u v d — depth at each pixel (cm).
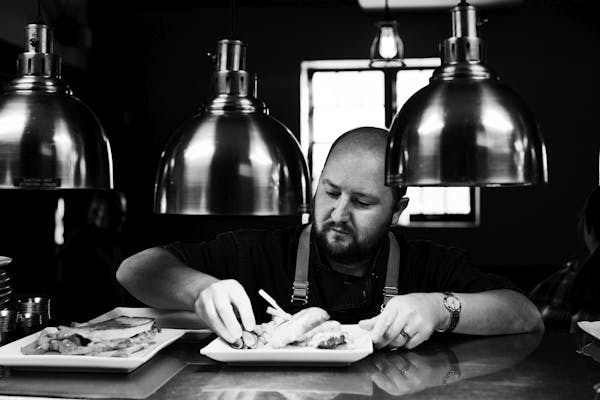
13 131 160
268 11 765
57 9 631
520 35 747
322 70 770
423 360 178
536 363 174
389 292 247
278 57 764
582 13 741
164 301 225
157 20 776
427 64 752
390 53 534
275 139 161
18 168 160
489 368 169
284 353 168
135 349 176
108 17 772
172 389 151
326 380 158
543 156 150
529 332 217
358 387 152
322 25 761
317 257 254
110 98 775
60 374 165
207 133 158
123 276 240
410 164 146
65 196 574
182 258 261
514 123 144
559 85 746
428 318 191
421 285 261
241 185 156
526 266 738
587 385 153
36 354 171
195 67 777
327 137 767
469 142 142
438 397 145
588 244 283
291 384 155
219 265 268
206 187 156
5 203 557
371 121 763
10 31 540
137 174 777
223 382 157
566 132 746
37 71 169
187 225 773
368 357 181
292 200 161
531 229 746
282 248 270
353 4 759
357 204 240
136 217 775
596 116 743
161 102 777
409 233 750
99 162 169
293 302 253
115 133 774
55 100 166
